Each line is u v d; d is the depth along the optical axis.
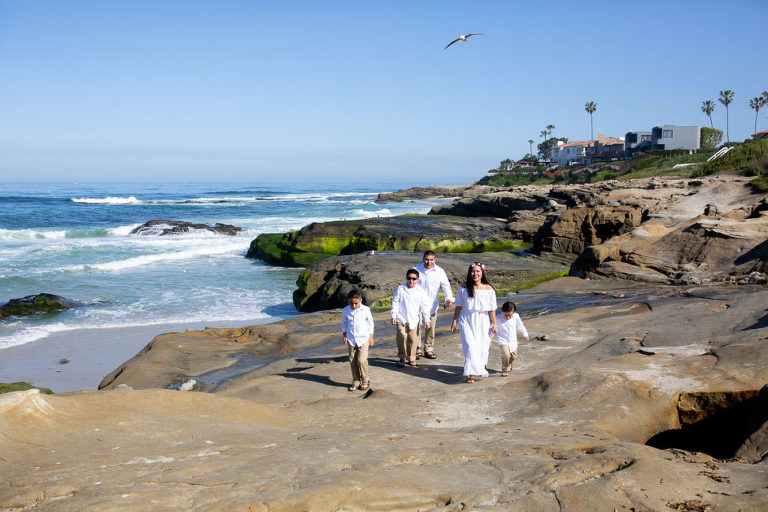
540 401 6.77
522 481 4.16
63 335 16.98
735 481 4.12
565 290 16.86
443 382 8.48
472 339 8.30
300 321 15.26
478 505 3.79
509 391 7.42
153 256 31.64
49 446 4.86
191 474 4.30
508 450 4.92
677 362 7.43
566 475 4.17
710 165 33.72
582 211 25.67
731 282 14.08
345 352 11.35
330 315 15.68
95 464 4.53
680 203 23.69
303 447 5.11
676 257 17.12
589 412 6.14
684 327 9.60
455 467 4.52
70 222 51.28
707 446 6.42
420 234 31.00
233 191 157.75
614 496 3.79
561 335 10.56
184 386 10.66
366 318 8.33
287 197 113.75
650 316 10.89
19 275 25.58
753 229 16.80
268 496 3.83
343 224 33.69
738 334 8.36
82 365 14.35
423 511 3.78
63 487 4.03
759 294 10.86
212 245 37.09
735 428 6.26
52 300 20.03
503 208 45.84
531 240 31.47
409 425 6.37
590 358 8.85
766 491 3.77
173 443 5.18
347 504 3.78
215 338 13.97
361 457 4.73
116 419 5.55
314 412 6.95
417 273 9.36
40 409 5.21
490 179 117.31
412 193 119.12
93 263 29.34
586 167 94.56
